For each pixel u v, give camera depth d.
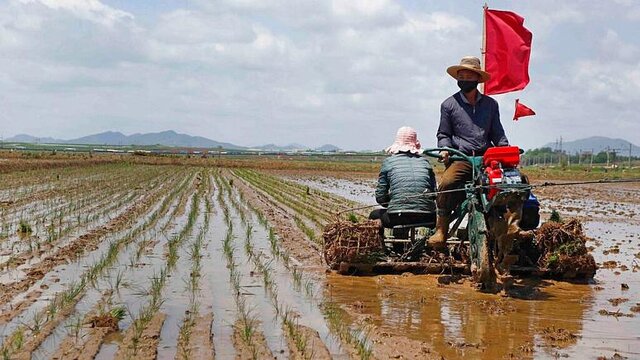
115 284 8.41
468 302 7.94
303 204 21.70
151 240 12.30
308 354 5.72
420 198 9.67
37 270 9.05
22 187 25.42
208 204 19.97
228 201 21.67
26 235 12.73
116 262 9.99
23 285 8.16
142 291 8.03
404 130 10.21
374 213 10.40
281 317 7.02
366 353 5.71
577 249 9.25
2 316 6.70
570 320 7.12
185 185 28.78
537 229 9.59
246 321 6.68
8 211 17.00
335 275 9.45
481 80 8.93
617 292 8.64
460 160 8.80
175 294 7.93
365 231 9.48
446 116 9.10
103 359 5.53
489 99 9.08
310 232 13.48
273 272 9.52
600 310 7.54
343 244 9.43
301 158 104.00
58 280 8.59
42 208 17.77
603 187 45.25
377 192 10.23
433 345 6.15
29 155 57.91
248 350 5.82
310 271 9.71
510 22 9.60
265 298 7.87
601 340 6.36
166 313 7.01
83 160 53.22
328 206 21.58
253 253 11.08
